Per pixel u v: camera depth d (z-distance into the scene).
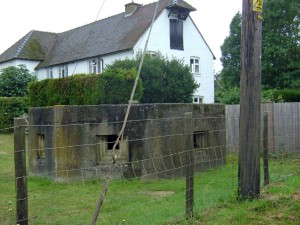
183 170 9.93
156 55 22.22
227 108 14.05
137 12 29.56
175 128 9.90
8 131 21.41
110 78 12.99
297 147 13.18
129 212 6.21
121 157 9.75
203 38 29.89
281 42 32.25
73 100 13.66
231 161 12.05
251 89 6.30
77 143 9.70
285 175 8.58
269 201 6.11
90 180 9.64
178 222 5.33
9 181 9.45
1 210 6.72
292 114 13.20
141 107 9.77
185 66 22.17
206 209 5.84
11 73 29.28
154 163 9.70
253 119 6.30
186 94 21.83
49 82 14.77
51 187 8.93
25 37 37.03
